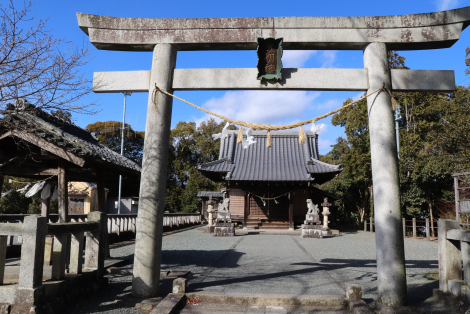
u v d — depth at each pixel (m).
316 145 25.41
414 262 9.08
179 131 46.44
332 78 5.18
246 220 21.83
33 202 18.88
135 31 5.32
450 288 5.04
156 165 5.02
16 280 4.59
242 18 5.27
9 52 5.04
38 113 6.24
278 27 5.22
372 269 7.73
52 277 4.59
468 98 14.74
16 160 6.38
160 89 5.13
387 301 4.59
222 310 4.62
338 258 9.57
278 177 21.16
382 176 4.82
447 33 5.09
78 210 25.58
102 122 36.50
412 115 23.61
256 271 7.34
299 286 5.85
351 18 5.20
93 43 5.30
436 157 17.98
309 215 17.58
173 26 5.30
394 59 25.19
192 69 5.32
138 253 4.91
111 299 5.08
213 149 46.16
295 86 5.16
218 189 40.97
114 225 12.69
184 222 25.23
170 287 5.73
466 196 16.75
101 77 5.43
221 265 8.17
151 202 4.95
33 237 4.00
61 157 6.11
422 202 20.39
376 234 4.83
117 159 7.98
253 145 25.41
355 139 26.42
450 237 5.16
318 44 5.26
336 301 4.83
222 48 5.45
